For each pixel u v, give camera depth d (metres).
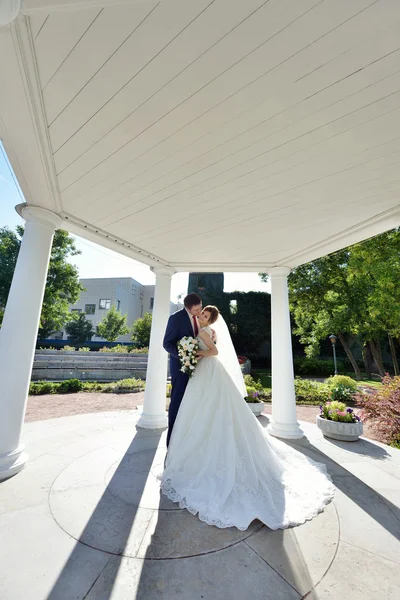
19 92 1.54
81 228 3.25
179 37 1.26
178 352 2.55
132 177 2.30
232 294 19.03
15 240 14.04
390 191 2.44
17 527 1.76
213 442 2.29
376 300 8.70
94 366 10.92
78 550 1.58
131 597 1.29
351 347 17.25
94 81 1.49
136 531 1.76
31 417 4.92
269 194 2.52
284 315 4.39
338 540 1.75
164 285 4.63
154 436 3.70
